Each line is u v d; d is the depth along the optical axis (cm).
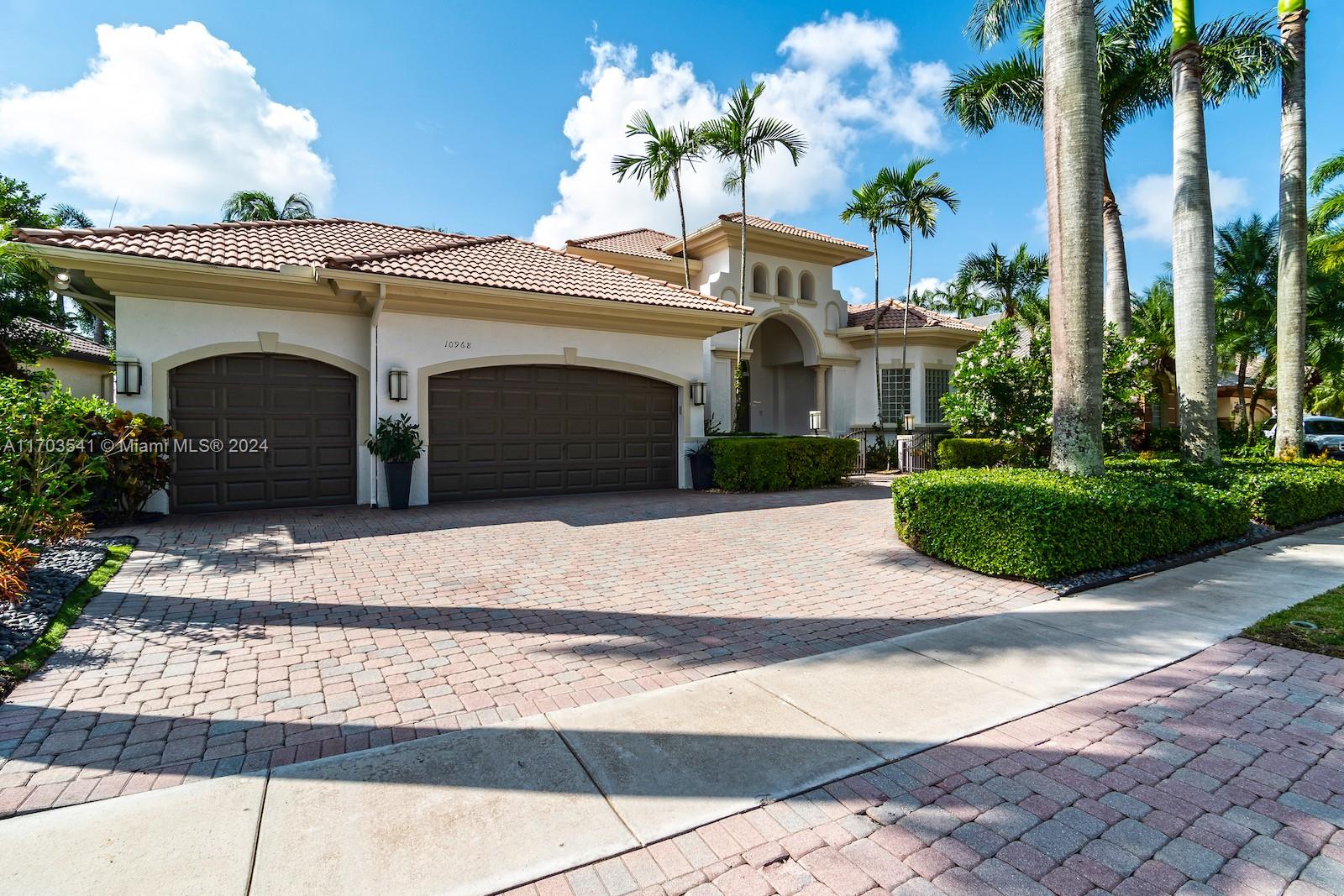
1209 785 302
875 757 325
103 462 736
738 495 1392
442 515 1077
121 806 277
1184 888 233
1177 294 1156
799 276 2167
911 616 571
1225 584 672
